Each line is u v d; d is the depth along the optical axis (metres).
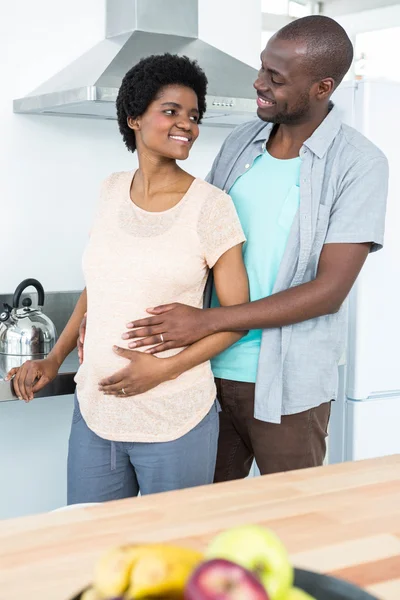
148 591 0.66
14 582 0.85
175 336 1.69
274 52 1.78
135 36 2.63
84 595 0.69
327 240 1.81
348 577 0.87
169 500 1.08
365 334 2.62
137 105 1.71
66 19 2.68
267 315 1.74
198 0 2.88
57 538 0.96
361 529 0.99
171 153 1.70
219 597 0.58
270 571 0.66
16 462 2.69
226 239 1.72
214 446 1.81
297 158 1.85
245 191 1.91
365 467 1.23
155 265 1.68
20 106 2.57
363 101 2.54
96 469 1.79
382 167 1.81
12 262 2.68
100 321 1.73
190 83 1.72
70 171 2.75
